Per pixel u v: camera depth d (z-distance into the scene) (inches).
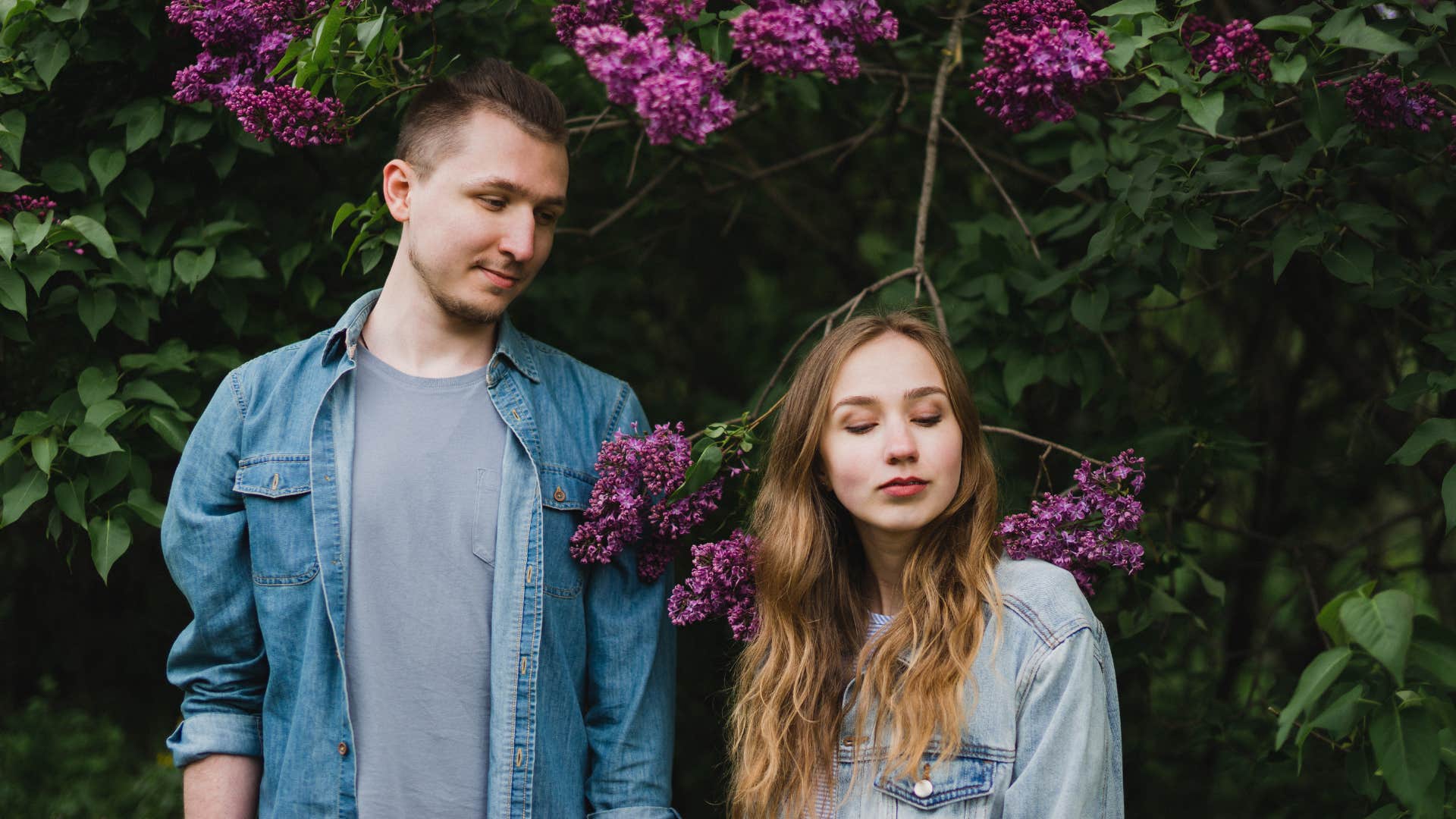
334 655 65.4
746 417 73.5
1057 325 98.4
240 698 69.2
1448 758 63.4
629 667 69.9
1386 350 122.0
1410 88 73.2
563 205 67.7
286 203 100.0
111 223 91.1
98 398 84.4
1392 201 101.7
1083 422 126.3
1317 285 126.8
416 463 66.9
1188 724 122.9
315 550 66.3
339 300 100.8
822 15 62.7
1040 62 65.2
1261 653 138.0
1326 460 142.3
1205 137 87.6
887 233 161.5
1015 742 62.1
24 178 87.8
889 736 64.3
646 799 68.6
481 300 65.9
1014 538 73.2
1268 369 143.5
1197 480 102.3
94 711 163.0
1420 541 142.3
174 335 97.5
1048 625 62.7
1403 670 51.5
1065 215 108.8
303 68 72.6
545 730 66.5
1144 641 97.6
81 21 87.5
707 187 130.6
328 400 68.0
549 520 68.2
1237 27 68.5
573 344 139.7
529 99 66.1
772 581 69.2
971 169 142.5
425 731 64.9
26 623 162.6
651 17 62.9
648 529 71.8
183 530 68.4
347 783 64.4
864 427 65.6
